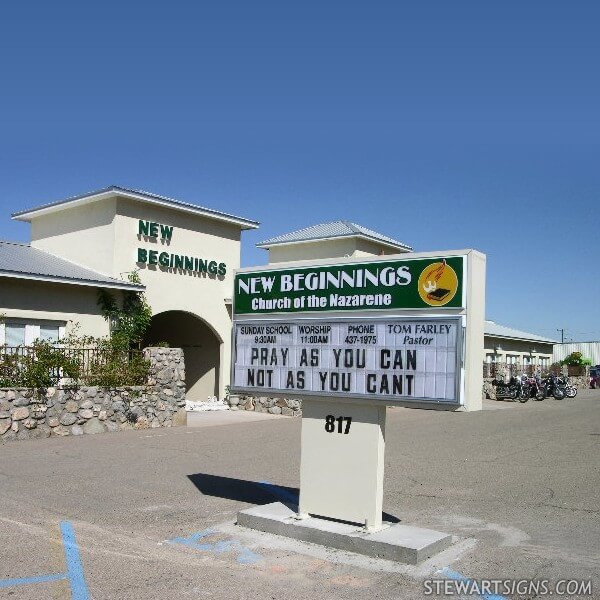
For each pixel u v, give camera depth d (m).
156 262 21.00
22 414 13.84
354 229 27.06
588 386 50.41
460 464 12.29
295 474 10.96
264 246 28.88
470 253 6.63
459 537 7.31
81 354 15.62
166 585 5.72
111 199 20.12
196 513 8.17
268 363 7.92
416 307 6.90
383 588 5.75
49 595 5.41
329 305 7.50
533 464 12.38
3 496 8.81
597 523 8.02
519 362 46.09
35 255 20.27
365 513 7.02
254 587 5.73
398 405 6.89
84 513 8.05
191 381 24.42
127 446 13.38
